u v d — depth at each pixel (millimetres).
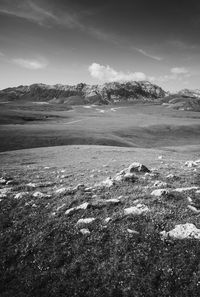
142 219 15562
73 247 13711
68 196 20547
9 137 96562
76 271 12195
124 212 16641
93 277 11656
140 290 10680
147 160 46844
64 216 16953
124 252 12812
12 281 12062
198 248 12539
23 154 60531
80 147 73125
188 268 11414
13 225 16672
